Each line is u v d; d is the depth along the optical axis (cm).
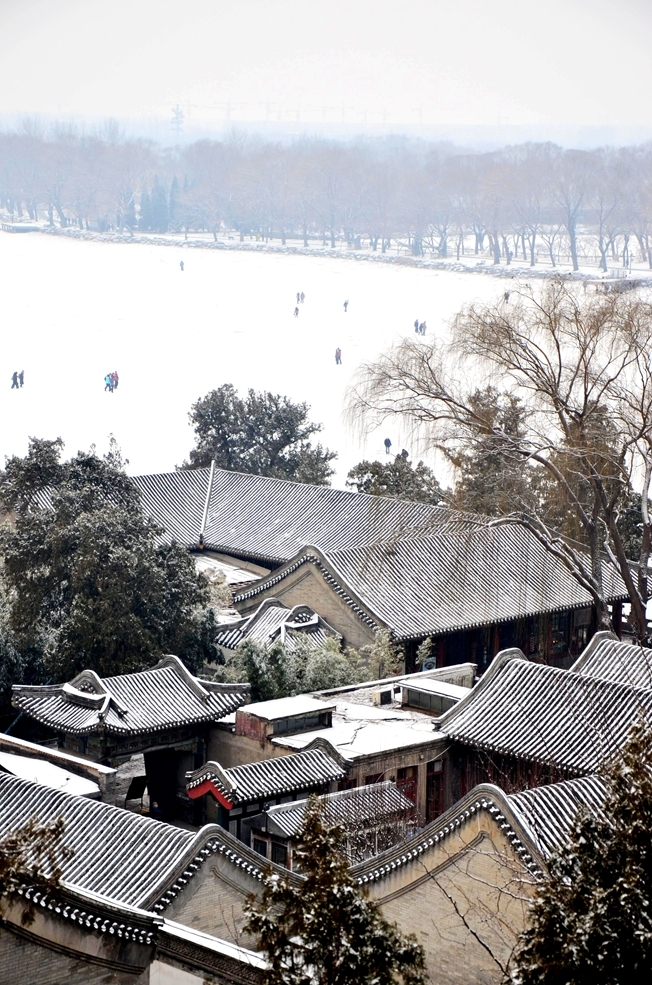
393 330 17812
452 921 2881
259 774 3966
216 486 7494
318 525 6875
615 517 5706
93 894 2495
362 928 1759
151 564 5097
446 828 2914
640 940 1727
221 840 3000
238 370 15025
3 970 2250
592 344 5603
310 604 5812
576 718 4153
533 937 1817
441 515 6116
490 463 5850
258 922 1800
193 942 2469
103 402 13100
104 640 4919
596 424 5172
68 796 3253
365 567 5738
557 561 6075
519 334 5341
